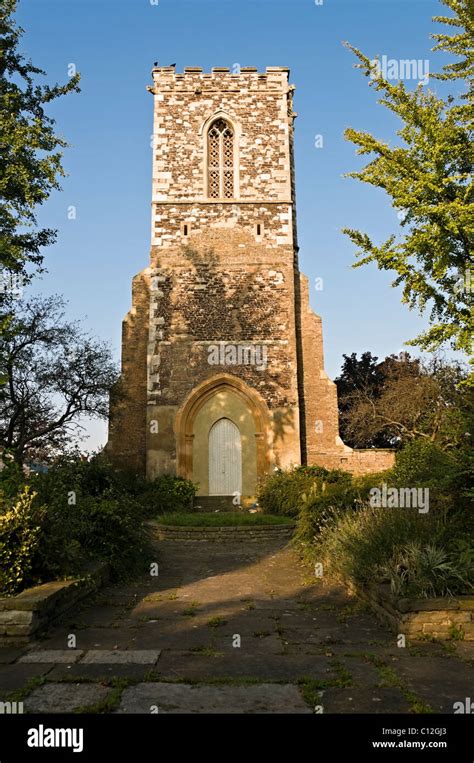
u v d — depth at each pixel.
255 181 22.59
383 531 8.09
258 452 20.91
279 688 4.74
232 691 4.68
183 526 15.09
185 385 21.22
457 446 8.90
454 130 8.64
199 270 21.95
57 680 4.91
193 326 21.59
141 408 22.36
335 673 5.09
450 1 8.66
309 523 11.27
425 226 8.36
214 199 22.41
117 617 7.12
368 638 6.18
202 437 21.19
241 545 13.93
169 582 9.46
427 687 4.77
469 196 8.49
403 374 30.30
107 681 4.86
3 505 7.18
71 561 7.58
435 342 8.58
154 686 4.78
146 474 20.77
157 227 22.22
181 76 23.14
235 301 21.78
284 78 23.28
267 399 21.16
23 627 5.96
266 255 22.11
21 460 16.67
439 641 6.02
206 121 22.92
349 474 19.80
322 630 6.52
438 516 7.91
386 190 8.95
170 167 22.59
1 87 11.16
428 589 6.46
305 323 22.86
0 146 10.05
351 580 8.23
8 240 9.86
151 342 21.45
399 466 12.38
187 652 5.68
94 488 12.27
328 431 22.12
